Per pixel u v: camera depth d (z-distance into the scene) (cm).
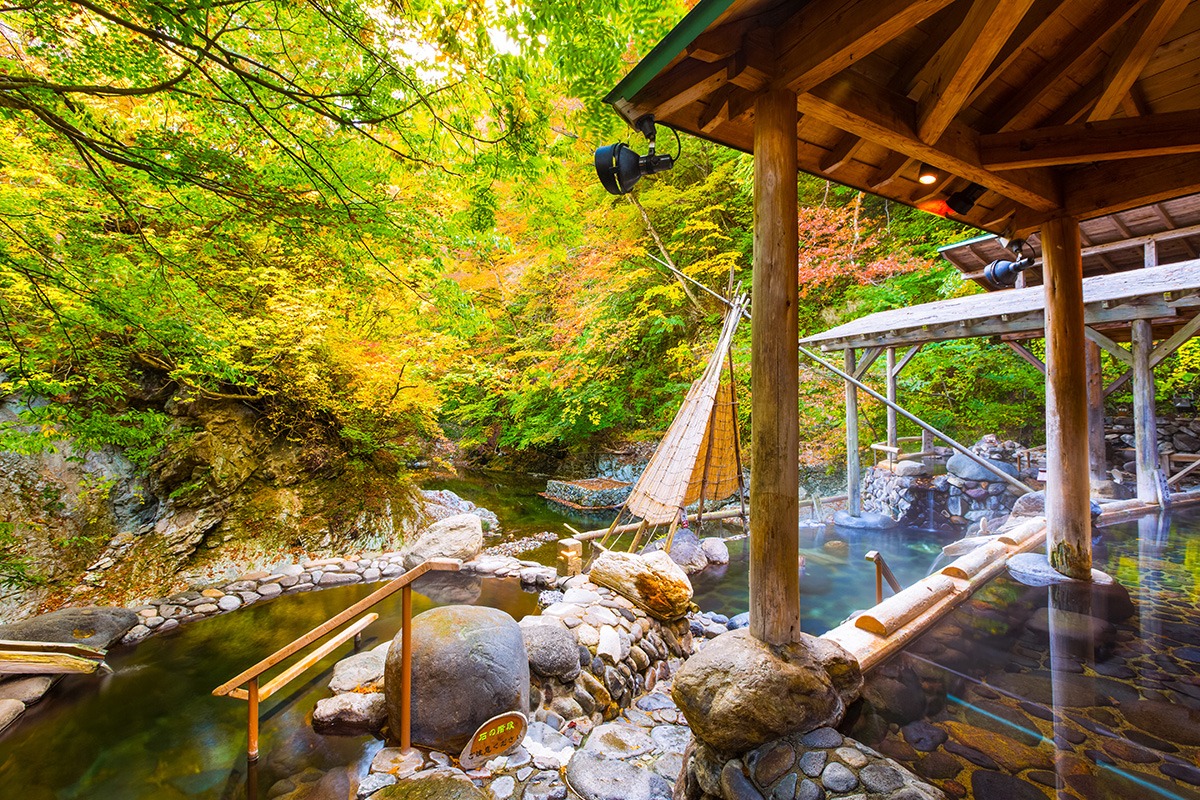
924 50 206
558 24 241
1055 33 215
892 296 894
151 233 272
